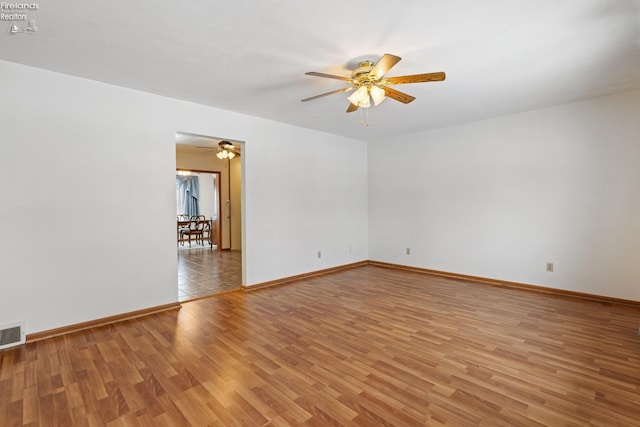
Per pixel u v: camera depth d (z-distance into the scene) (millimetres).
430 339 2660
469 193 4648
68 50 2377
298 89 3209
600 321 3016
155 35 2168
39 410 1776
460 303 3615
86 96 2928
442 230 4977
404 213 5457
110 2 1793
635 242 3430
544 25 2066
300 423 1663
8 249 2578
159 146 3387
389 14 1935
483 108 3924
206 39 2223
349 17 1964
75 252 2891
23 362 2311
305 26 2064
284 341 2648
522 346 2510
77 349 2518
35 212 2693
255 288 4258
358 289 4250
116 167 3109
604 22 2031
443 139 4902
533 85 3156
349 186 5660
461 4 1839
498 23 2041
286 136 4617
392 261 5680
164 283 3424
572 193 3787
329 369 2195
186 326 2986
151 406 1808
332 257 5367
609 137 3531
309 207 4973
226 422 1676
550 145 3916
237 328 2930
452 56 2510
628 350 2420
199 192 10703
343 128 4938
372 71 2307
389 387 1978
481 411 1741
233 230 8055
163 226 3418
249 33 2145
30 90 2656
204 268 5652
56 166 2787
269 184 4414
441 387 1971
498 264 4406
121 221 3145
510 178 4250
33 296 2686
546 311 3316
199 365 2260
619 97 3455
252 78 2918
